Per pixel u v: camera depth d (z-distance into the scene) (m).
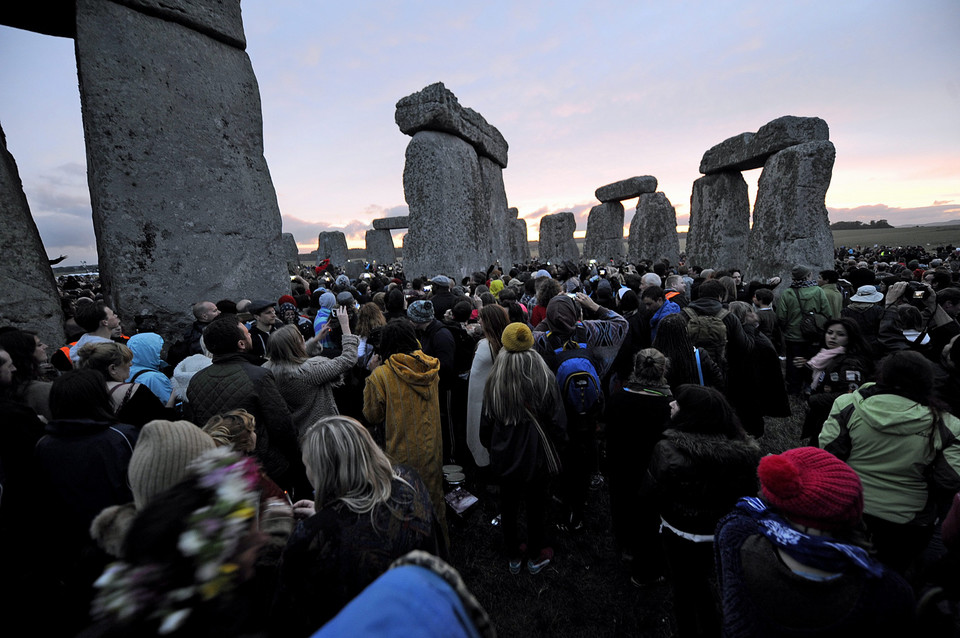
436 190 10.12
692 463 2.15
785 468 1.36
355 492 1.64
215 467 1.04
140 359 3.51
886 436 2.24
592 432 3.36
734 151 13.52
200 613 0.85
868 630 1.23
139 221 5.02
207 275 5.52
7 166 4.35
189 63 5.40
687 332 3.54
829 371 3.66
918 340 4.15
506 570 3.19
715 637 2.24
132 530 0.90
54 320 4.39
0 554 2.06
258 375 2.67
